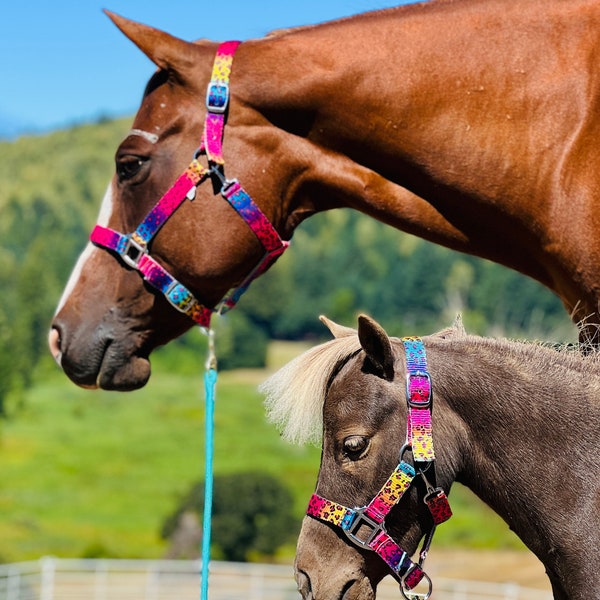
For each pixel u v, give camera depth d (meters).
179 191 3.93
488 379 3.47
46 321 85.81
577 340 4.02
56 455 58.41
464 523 38.03
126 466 57.19
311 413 3.46
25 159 170.50
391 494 3.33
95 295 4.03
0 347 70.38
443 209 4.06
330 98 3.96
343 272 116.69
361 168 4.05
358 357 3.49
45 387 78.56
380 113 3.95
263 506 35.06
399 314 105.88
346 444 3.37
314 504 3.40
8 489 50.28
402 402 3.39
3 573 25.17
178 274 4.00
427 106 3.94
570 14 4.01
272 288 105.38
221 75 3.97
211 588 25.25
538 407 3.45
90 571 30.89
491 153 3.93
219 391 80.50
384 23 4.04
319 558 3.39
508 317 94.75
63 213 145.50
